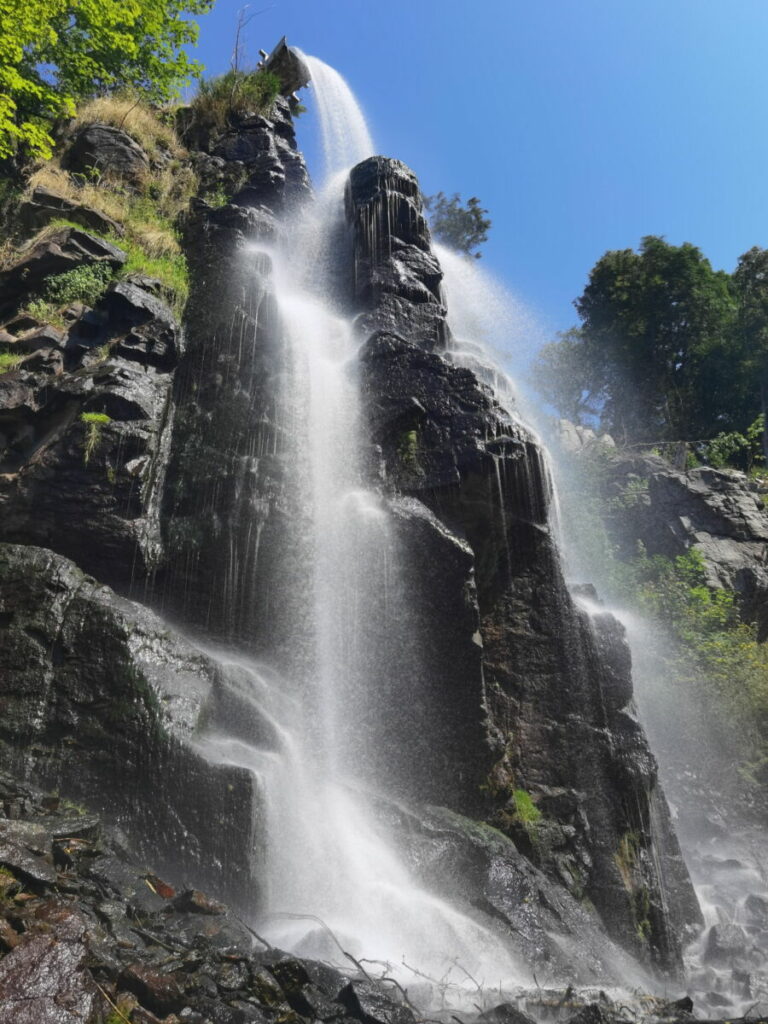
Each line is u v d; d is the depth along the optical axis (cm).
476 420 1091
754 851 1445
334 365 1173
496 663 1032
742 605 2044
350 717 909
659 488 2241
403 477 1055
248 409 1045
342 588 960
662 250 3988
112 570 897
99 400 950
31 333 1086
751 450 3419
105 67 1812
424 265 1422
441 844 805
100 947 473
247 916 630
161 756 682
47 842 559
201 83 1805
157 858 647
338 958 614
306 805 752
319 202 1695
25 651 708
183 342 1114
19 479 902
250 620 936
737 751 1667
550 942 775
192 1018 447
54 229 1257
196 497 977
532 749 1005
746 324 3781
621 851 988
